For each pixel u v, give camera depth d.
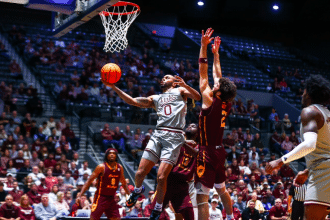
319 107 3.65
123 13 8.61
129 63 23.17
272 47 31.92
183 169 5.34
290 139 18.28
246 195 12.27
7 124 15.08
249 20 32.28
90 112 17.66
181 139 4.55
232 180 13.70
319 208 3.57
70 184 12.06
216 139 4.52
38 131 15.56
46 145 14.09
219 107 4.49
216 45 5.03
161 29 30.11
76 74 19.58
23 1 7.46
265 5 30.50
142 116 18.12
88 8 7.36
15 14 26.23
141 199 11.53
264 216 10.91
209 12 31.00
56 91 18.31
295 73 27.22
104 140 15.57
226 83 4.50
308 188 3.65
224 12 30.92
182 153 5.41
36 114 16.88
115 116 17.91
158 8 30.28
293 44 33.50
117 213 7.66
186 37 29.83
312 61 30.50
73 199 10.64
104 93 18.95
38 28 25.19
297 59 31.19
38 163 12.95
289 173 15.37
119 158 14.95
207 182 4.48
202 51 4.77
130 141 16.06
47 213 9.84
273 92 24.77
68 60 21.39
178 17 31.28
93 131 16.84
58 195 10.23
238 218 10.83
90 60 22.00
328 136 3.59
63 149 14.18
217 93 4.53
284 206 12.18
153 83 21.77
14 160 12.46
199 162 4.54
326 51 30.75
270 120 19.67
